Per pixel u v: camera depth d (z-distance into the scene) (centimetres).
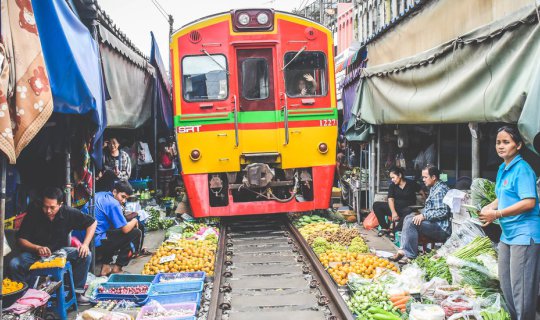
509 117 478
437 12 684
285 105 873
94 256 657
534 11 441
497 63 510
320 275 610
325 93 909
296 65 905
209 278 627
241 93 884
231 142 873
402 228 739
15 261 521
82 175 639
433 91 667
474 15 586
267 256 738
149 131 1406
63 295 498
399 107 782
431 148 937
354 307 511
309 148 894
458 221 630
